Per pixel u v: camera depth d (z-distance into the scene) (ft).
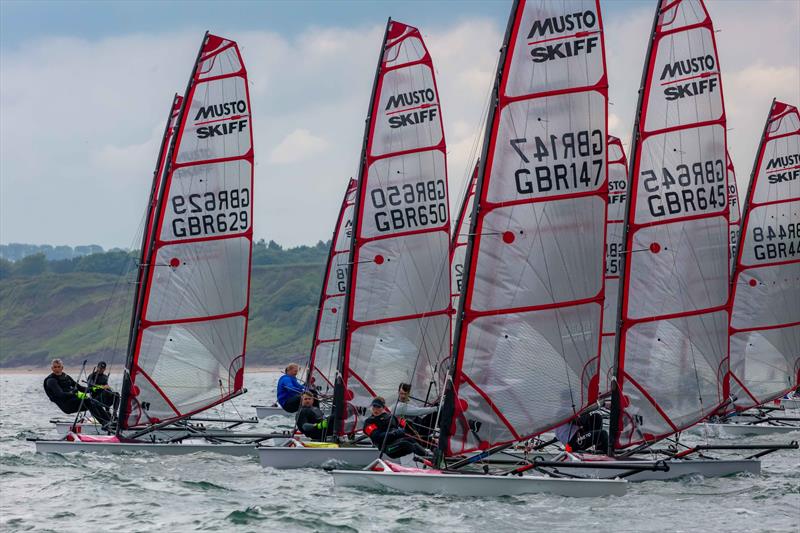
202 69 320.91
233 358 322.34
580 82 240.53
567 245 239.91
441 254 323.16
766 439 389.80
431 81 322.75
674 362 264.93
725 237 268.21
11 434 419.54
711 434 411.13
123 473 274.77
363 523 207.41
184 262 318.45
